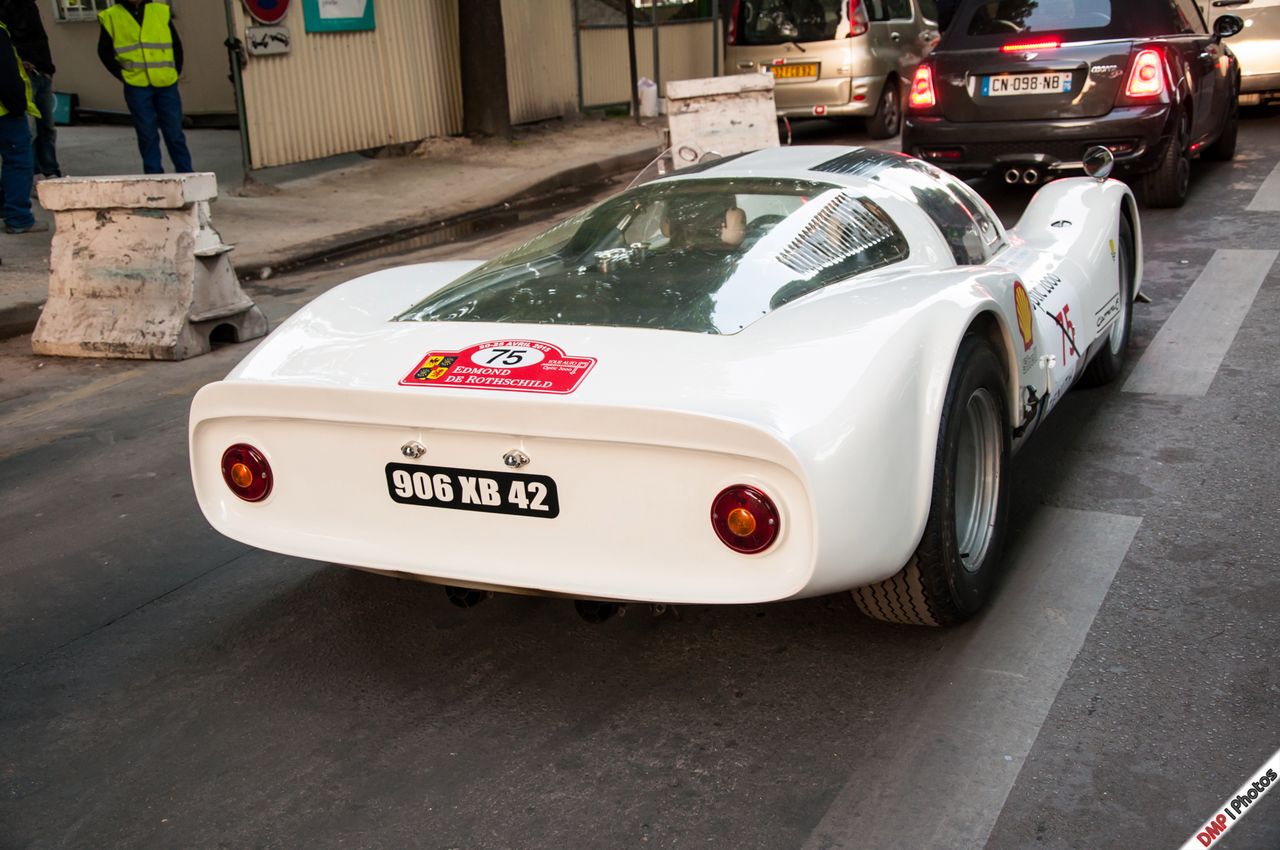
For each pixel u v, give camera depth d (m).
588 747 2.71
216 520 3.02
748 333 2.74
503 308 3.04
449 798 2.56
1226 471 3.92
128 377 6.27
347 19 12.55
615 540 2.60
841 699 2.80
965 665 2.89
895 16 14.47
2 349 7.03
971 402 3.00
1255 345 5.18
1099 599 3.15
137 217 6.69
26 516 4.41
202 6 15.11
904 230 3.48
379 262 9.09
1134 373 4.97
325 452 2.85
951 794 2.43
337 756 2.75
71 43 16.39
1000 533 3.18
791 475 2.42
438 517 2.77
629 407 2.43
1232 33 9.07
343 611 3.49
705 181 3.64
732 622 3.22
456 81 14.30
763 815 2.41
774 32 13.78
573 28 16.36
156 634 3.43
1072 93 7.81
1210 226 7.57
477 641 3.25
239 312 6.86
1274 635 2.91
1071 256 4.20
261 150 11.79
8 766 2.81
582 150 14.10
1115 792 2.38
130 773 2.75
